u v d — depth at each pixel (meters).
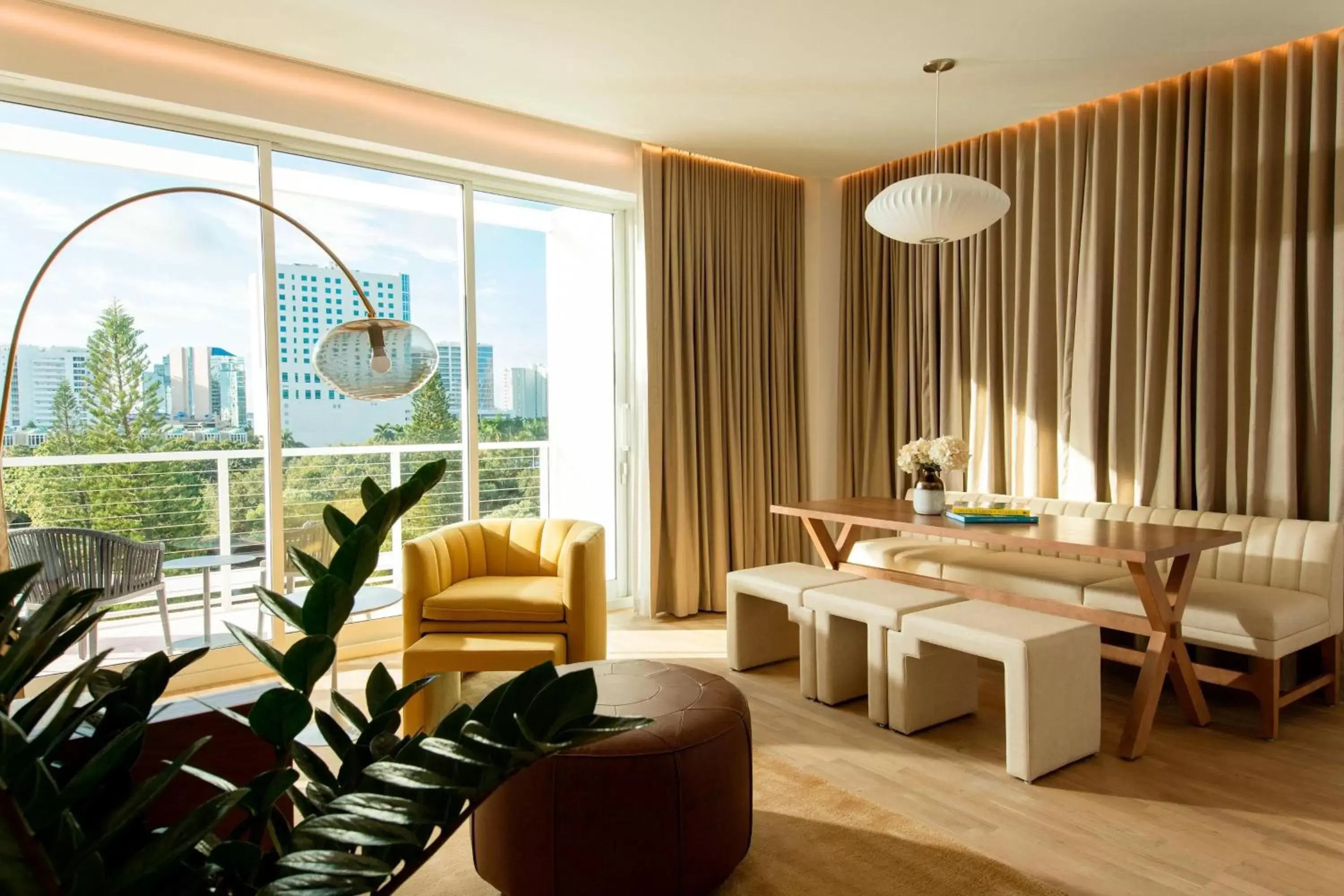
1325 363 3.53
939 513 3.87
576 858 1.99
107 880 0.91
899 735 3.15
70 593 0.94
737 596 3.93
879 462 5.46
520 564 3.97
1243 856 2.28
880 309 5.39
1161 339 3.99
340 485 4.19
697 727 2.11
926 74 3.83
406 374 2.24
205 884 1.00
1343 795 2.64
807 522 4.42
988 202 3.43
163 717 1.86
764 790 2.69
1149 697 2.93
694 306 5.11
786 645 4.09
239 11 3.23
